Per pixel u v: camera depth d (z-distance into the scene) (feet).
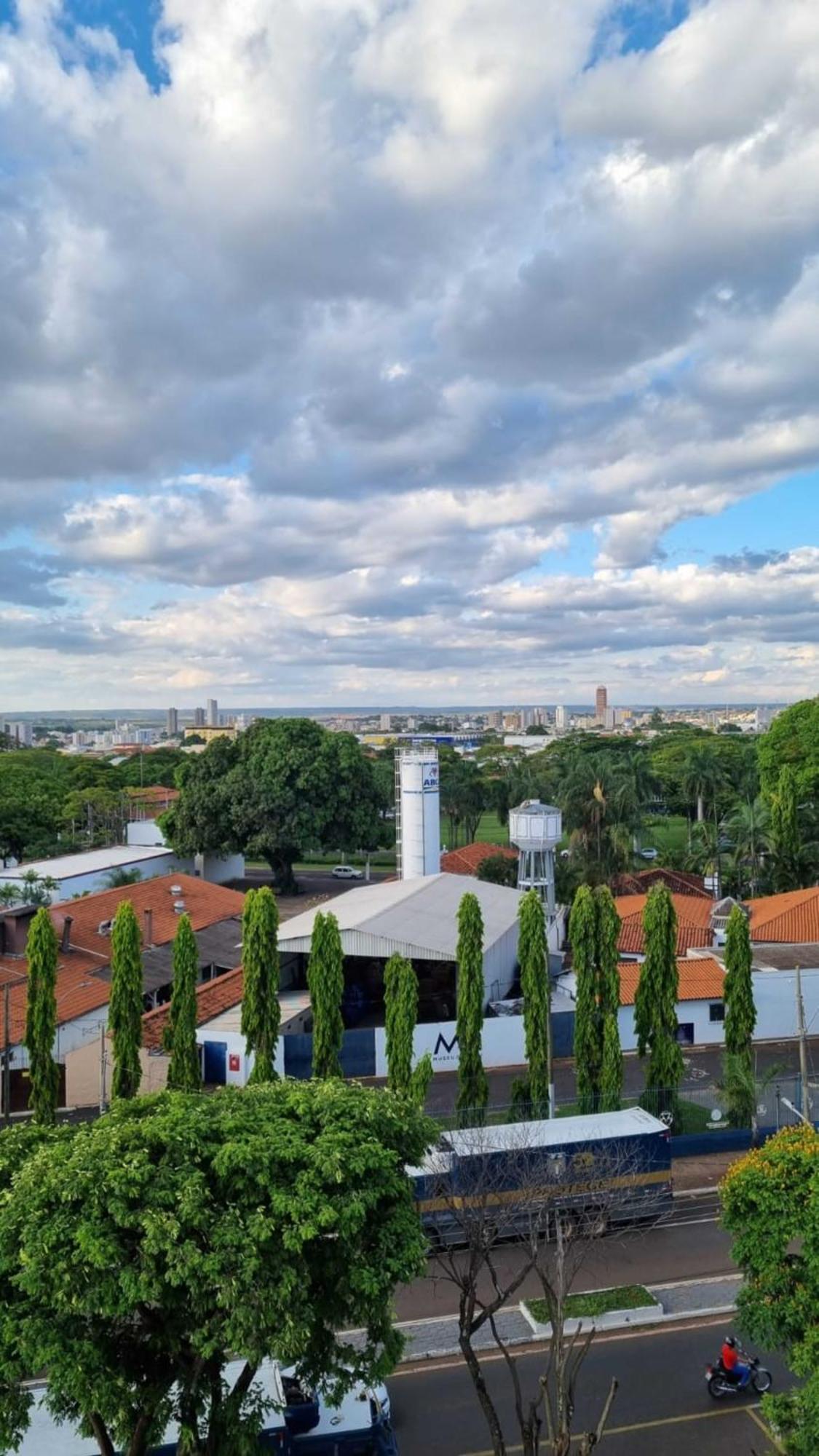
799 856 247.50
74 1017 149.18
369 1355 52.37
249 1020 119.75
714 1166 118.83
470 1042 120.67
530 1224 73.10
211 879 322.34
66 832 379.35
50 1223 44.68
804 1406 55.83
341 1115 53.36
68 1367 43.73
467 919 121.70
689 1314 86.17
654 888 127.13
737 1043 126.72
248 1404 54.65
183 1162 48.16
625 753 469.16
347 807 311.88
